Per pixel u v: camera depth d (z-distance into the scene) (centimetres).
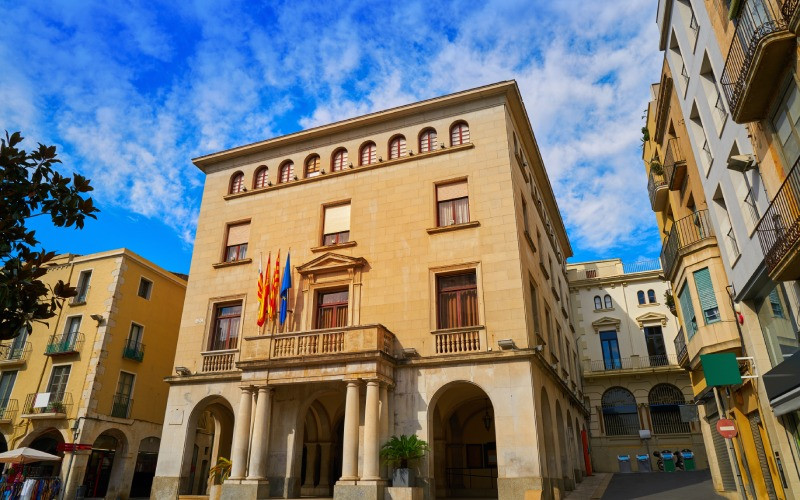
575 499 1902
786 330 1248
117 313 2991
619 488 2252
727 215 1572
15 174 649
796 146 1060
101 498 2795
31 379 2945
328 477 2245
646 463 3581
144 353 3128
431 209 2123
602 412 3828
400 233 2130
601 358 4044
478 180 2098
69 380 2850
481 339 1850
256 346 1967
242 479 1816
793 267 1054
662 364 3872
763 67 1051
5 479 2578
